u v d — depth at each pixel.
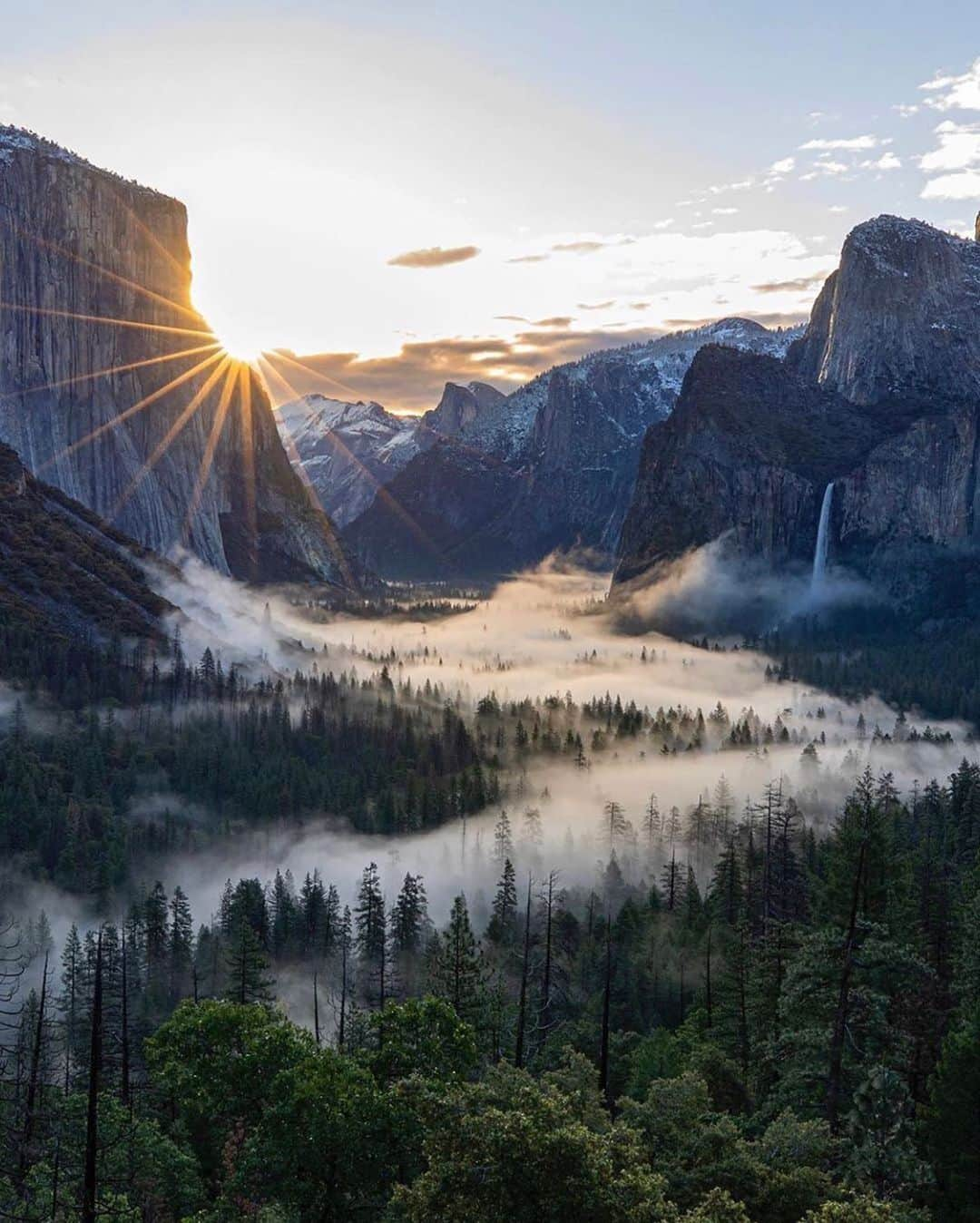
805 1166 48.88
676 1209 41.94
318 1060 54.47
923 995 62.53
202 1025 61.09
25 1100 52.12
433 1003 61.88
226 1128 59.91
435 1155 43.69
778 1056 61.06
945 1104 52.66
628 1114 55.81
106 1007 79.56
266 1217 48.47
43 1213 44.97
